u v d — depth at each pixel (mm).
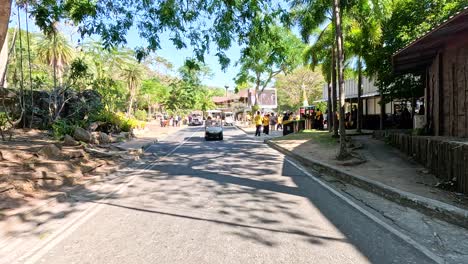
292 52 39062
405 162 11430
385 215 6469
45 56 31562
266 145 21141
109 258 4578
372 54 19203
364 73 23375
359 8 17469
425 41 10828
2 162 10203
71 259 4566
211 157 15562
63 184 9016
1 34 7531
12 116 20156
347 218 6262
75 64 22859
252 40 14609
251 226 5824
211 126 27141
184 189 8828
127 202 7566
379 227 5762
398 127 24031
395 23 17453
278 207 7012
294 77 62969
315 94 62625
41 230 5758
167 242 5121
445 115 12633
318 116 29625
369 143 16188
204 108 87625
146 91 59219
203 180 10016
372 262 4406
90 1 12859
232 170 11820
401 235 5383
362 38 19828
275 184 9367
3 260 4586
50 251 4852
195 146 21250
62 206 7246
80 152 12898
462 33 10008
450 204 6547
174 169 12242
